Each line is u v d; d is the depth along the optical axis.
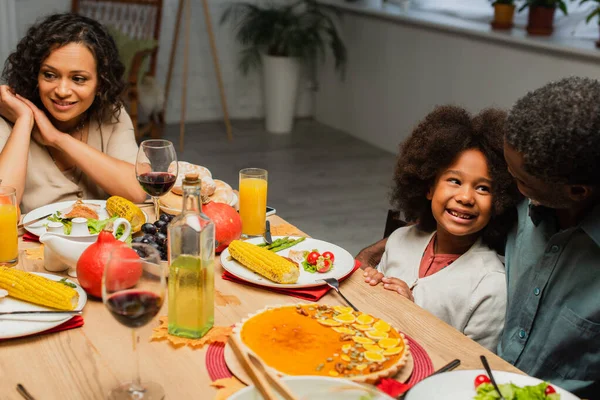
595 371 1.37
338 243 3.55
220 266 1.49
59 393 1.02
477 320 1.55
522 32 4.26
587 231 1.32
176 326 1.17
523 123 1.22
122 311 0.97
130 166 1.99
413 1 5.22
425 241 1.74
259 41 5.54
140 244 1.07
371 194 4.34
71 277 1.39
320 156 5.12
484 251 1.60
